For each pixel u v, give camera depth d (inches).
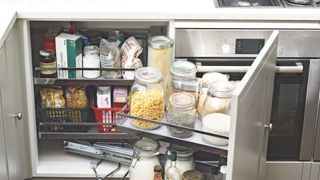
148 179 58.1
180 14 64.9
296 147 72.4
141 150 58.1
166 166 57.9
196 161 61.7
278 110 70.5
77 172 71.2
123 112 61.2
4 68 58.6
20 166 67.9
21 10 63.9
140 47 68.8
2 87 57.4
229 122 52.2
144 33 71.8
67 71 68.7
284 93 69.5
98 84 69.0
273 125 71.4
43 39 70.3
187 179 55.6
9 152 61.1
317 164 72.8
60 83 68.6
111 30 71.5
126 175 67.6
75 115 71.1
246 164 53.4
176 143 54.8
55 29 70.4
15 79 64.7
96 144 72.8
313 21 66.4
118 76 69.4
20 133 67.8
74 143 73.2
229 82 55.5
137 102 55.3
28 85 67.6
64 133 71.3
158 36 65.5
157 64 63.2
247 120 50.3
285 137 71.9
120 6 66.2
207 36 65.6
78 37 68.1
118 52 68.7
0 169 56.2
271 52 57.2
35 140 70.2
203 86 57.4
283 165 72.9
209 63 66.8
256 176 60.9
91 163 72.7
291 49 66.6
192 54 66.6
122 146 72.8
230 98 53.5
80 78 68.9
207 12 65.1
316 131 71.0
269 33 65.8
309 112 70.1
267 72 57.1
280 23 66.2
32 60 70.2
